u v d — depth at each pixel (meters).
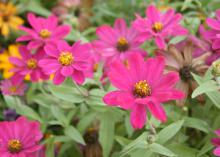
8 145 0.41
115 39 0.53
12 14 0.78
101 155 0.48
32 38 0.49
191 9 0.67
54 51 0.44
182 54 0.45
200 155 0.41
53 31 0.50
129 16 0.70
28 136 0.42
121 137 0.43
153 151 0.39
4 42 0.79
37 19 0.51
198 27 0.55
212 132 0.43
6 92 0.51
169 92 0.36
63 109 0.50
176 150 0.42
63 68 0.42
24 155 0.40
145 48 0.55
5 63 0.69
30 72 0.48
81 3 0.77
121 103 0.35
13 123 0.42
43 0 0.83
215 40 0.42
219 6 0.62
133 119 0.36
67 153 0.50
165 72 0.43
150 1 0.68
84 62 0.43
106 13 0.68
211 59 0.45
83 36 0.62
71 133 0.45
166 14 0.49
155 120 0.42
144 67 0.39
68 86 0.47
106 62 0.51
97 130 0.50
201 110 0.45
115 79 0.37
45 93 0.51
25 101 0.58
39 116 0.51
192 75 0.42
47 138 0.51
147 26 0.48
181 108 0.45
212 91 0.41
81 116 0.48
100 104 0.44
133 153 0.40
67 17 0.71
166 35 0.48
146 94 0.38
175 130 0.40
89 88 0.50
